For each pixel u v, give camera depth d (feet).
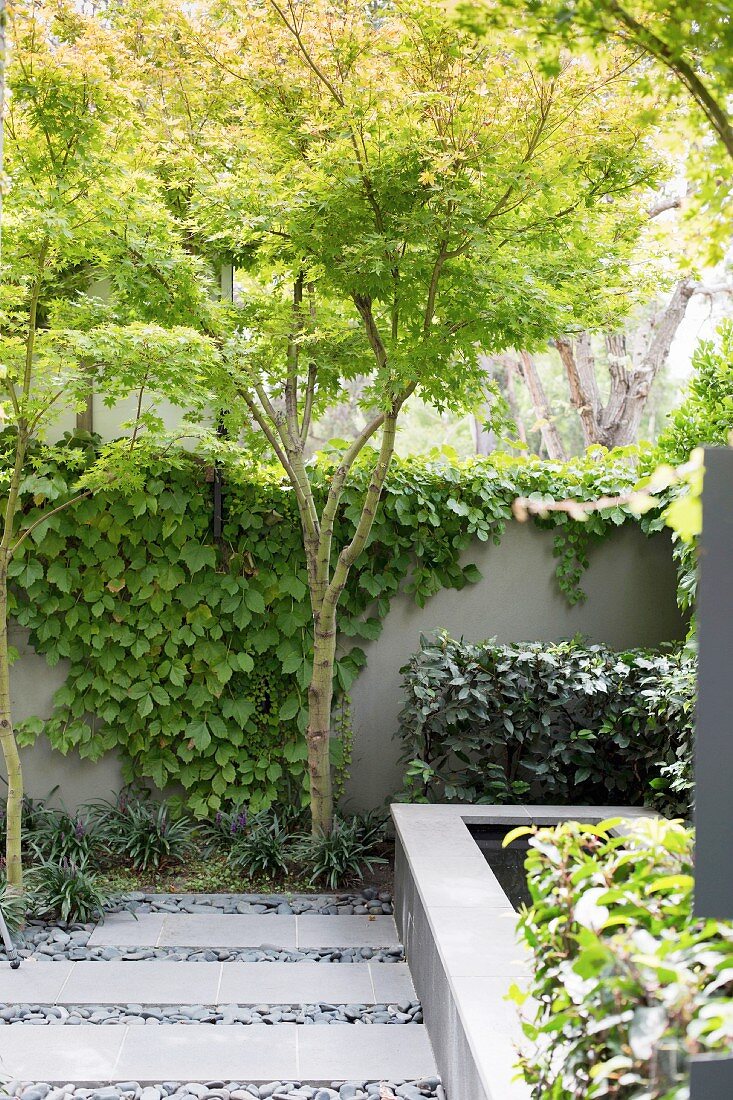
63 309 15.53
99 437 19.40
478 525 19.17
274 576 18.71
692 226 6.96
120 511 18.20
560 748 16.89
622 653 17.58
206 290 16.38
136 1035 11.50
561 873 6.47
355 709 19.43
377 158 14.17
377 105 13.65
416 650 19.56
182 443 19.60
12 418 14.57
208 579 18.61
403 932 14.24
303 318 17.16
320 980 13.15
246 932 14.75
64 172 13.34
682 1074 4.89
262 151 15.55
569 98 13.33
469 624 19.70
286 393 18.01
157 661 18.71
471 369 15.67
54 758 18.76
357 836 18.01
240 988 12.84
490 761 18.25
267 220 14.61
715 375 17.54
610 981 5.19
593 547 19.84
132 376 14.71
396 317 15.64
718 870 5.20
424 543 19.11
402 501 18.71
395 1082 10.57
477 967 9.75
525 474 19.48
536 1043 7.06
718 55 6.09
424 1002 11.89
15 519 17.95
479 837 15.10
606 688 16.48
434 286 14.67
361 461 19.04
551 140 13.76
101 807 18.43
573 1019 5.73
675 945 5.48
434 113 13.53
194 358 14.78
